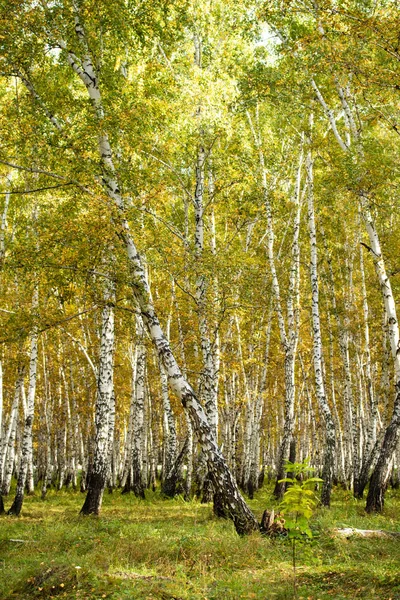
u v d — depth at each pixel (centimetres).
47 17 1064
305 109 1681
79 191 1120
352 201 1396
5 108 1123
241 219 2008
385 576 686
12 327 1188
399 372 1320
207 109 1402
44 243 1046
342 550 841
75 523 1215
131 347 2650
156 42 1552
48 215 1195
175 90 1438
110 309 1312
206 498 1866
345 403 2798
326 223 2264
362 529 1040
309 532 580
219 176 1561
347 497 1905
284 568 780
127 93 1271
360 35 1074
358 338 2525
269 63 1994
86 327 2498
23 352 1884
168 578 719
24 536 1080
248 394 2355
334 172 1355
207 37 1667
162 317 2041
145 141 1267
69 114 1130
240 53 1823
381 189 1284
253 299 1499
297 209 2000
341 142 1459
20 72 1128
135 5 1226
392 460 1351
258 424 2358
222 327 2061
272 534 960
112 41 1279
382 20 1040
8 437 2394
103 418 1432
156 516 1424
